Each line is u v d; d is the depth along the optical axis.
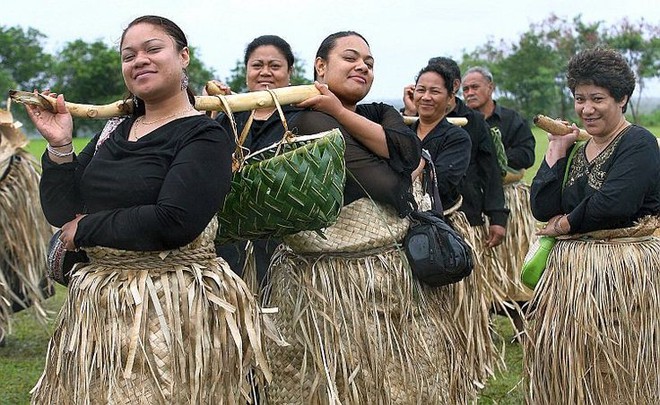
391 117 3.60
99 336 2.93
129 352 2.84
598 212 3.80
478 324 4.44
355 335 3.49
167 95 3.00
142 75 2.95
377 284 3.53
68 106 3.07
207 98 3.19
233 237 3.32
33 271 6.07
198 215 2.86
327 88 3.39
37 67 46.47
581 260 3.94
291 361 3.59
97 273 2.99
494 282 6.05
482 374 4.47
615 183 3.78
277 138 4.20
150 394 2.87
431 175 3.98
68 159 3.07
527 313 4.18
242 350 3.07
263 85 4.82
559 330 3.96
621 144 3.84
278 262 3.68
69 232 2.93
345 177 3.42
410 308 3.60
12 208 5.95
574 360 3.91
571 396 3.91
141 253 2.95
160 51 2.96
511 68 39.78
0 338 6.07
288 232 3.28
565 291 3.96
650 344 3.88
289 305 3.58
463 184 5.63
